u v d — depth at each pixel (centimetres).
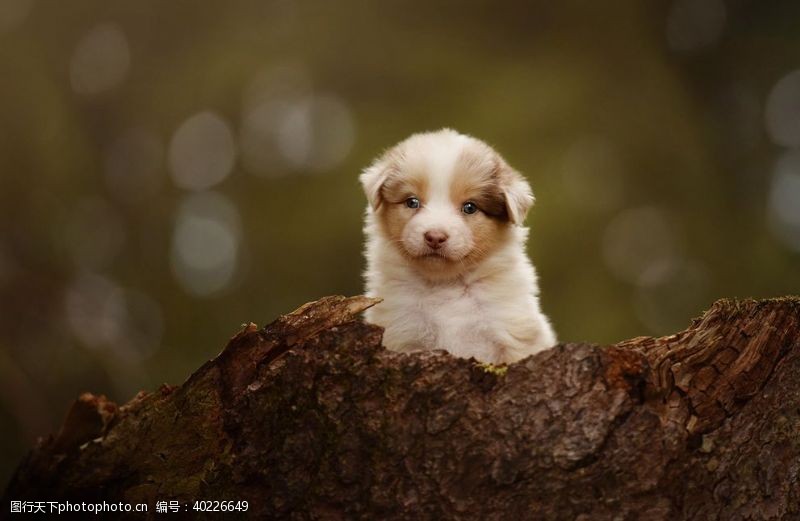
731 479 473
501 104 1480
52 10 1592
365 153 1466
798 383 489
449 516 464
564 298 1367
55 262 1370
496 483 463
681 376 489
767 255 1565
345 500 471
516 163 1421
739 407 486
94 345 1317
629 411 465
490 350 671
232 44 1641
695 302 1487
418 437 470
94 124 1617
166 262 1531
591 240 1398
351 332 483
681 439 468
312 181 1511
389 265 688
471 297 679
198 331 1467
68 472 512
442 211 670
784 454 481
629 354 472
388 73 1570
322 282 1443
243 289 1484
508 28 1634
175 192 1580
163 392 514
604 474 460
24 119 1382
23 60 1429
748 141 1778
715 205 1552
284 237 1480
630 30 1620
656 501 462
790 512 474
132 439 506
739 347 492
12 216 1348
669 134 1523
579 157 1461
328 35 1611
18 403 1221
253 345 499
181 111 1584
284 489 480
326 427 478
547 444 462
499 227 689
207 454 496
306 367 483
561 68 1562
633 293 1441
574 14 1630
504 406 468
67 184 1419
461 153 696
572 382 468
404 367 475
